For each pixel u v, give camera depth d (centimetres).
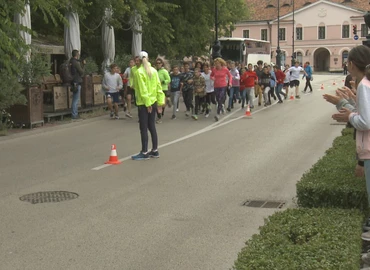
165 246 564
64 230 621
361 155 456
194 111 1912
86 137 1418
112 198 770
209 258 528
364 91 432
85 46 2595
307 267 378
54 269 503
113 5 2164
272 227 486
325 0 8075
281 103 2511
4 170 987
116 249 556
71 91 1802
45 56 1722
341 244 427
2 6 1205
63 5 1566
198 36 2967
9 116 1514
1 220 664
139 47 2505
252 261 390
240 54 4347
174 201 751
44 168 1002
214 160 1062
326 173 672
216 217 670
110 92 1830
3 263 519
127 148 1227
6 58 1227
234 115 1956
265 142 1291
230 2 3375
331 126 1594
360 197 594
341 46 8044
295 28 8350
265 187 833
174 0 2822
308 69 3347
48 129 1564
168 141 1321
